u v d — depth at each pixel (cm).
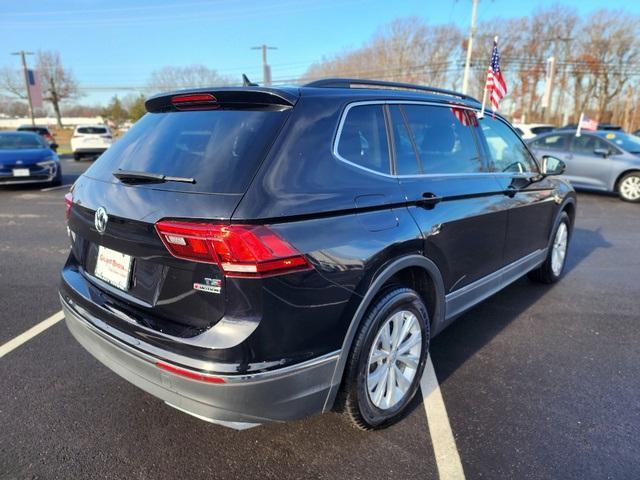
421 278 285
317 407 217
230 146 212
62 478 224
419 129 290
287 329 197
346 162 232
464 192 303
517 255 392
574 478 227
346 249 215
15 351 342
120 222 216
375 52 5888
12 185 1197
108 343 223
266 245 187
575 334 382
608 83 5159
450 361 338
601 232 749
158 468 232
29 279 496
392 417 262
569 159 1096
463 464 235
